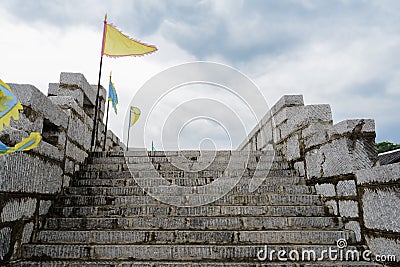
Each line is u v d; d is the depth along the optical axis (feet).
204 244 12.23
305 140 17.78
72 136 17.43
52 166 14.35
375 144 13.29
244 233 12.55
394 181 10.24
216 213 14.39
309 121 17.26
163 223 13.50
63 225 13.33
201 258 11.53
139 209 14.42
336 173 14.16
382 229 10.84
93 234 12.42
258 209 14.43
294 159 19.35
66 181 16.43
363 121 13.47
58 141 15.33
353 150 13.17
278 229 13.30
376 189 11.25
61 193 15.61
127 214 14.34
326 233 12.51
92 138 22.02
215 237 12.50
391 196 10.39
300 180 17.67
